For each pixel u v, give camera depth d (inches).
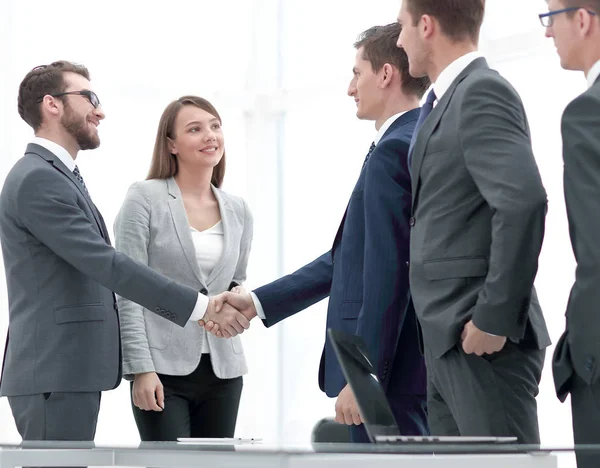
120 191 215.5
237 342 123.8
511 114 76.8
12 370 105.8
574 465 73.7
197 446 63.7
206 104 127.3
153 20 227.8
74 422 104.0
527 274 71.7
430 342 78.0
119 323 113.1
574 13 76.3
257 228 237.5
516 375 76.5
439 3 83.7
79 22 215.6
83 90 115.7
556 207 178.1
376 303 93.3
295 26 237.8
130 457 67.2
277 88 238.8
